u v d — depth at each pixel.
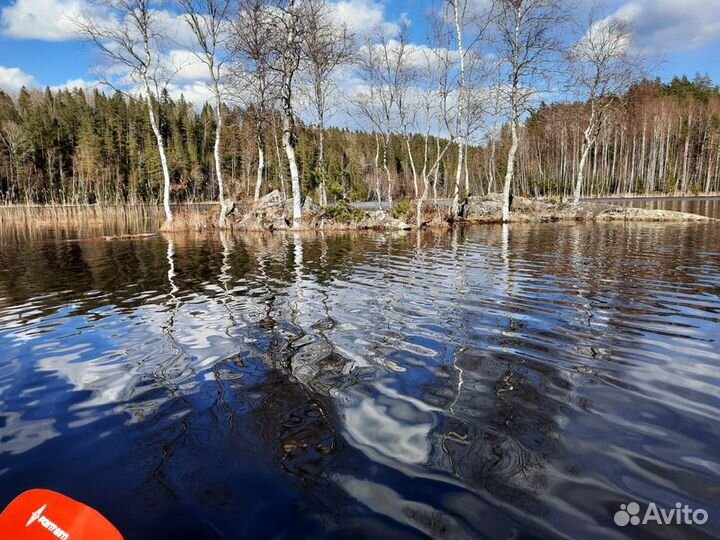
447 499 2.20
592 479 2.34
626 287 6.90
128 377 3.79
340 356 4.14
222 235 17.88
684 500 2.17
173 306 6.23
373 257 10.86
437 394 3.34
